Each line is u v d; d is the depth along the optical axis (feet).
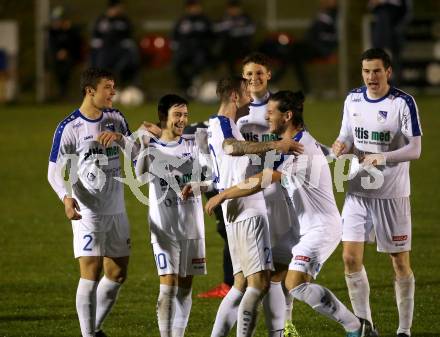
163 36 351.46
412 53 311.68
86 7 353.51
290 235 94.22
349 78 332.80
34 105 311.47
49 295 118.21
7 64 322.55
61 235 153.79
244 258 89.51
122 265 97.30
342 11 310.04
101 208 94.63
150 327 104.12
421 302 112.16
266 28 338.13
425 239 144.97
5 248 144.97
